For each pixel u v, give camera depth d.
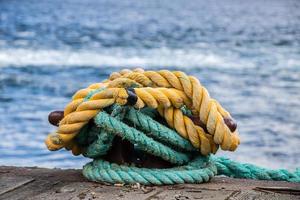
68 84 18.48
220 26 53.25
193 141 4.88
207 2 145.25
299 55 28.41
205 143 4.89
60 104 14.82
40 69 21.98
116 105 4.77
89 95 4.88
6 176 5.06
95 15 70.00
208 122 4.82
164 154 4.85
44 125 12.04
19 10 76.94
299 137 11.26
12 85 17.81
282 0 153.75
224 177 5.16
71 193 4.56
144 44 34.44
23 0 117.38
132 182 4.74
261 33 44.31
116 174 4.75
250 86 18.38
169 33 44.00
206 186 4.76
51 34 39.62
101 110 4.80
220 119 4.85
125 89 4.72
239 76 21.02
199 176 4.82
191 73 22.20
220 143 4.86
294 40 37.62
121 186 4.73
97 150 4.86
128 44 34.25
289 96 16.27
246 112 13.88
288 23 59.28
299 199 4.39
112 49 30.98
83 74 21.11
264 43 35.47
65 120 4.85
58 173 5.16
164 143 4.96
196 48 32.28
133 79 4.99
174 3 133.50
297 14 81.12
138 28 49.06
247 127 12.18
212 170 4.95
